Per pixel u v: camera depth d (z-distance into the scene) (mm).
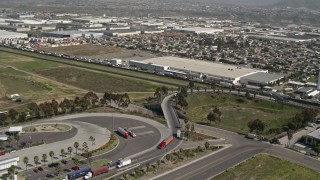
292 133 196750
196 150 171125
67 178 140250
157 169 151625
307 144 185750
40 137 180125
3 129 189625
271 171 153250
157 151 169375
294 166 158875
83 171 143125
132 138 183500
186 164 157250
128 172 148375
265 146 180375
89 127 195750
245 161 161500
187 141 183125
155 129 197125
